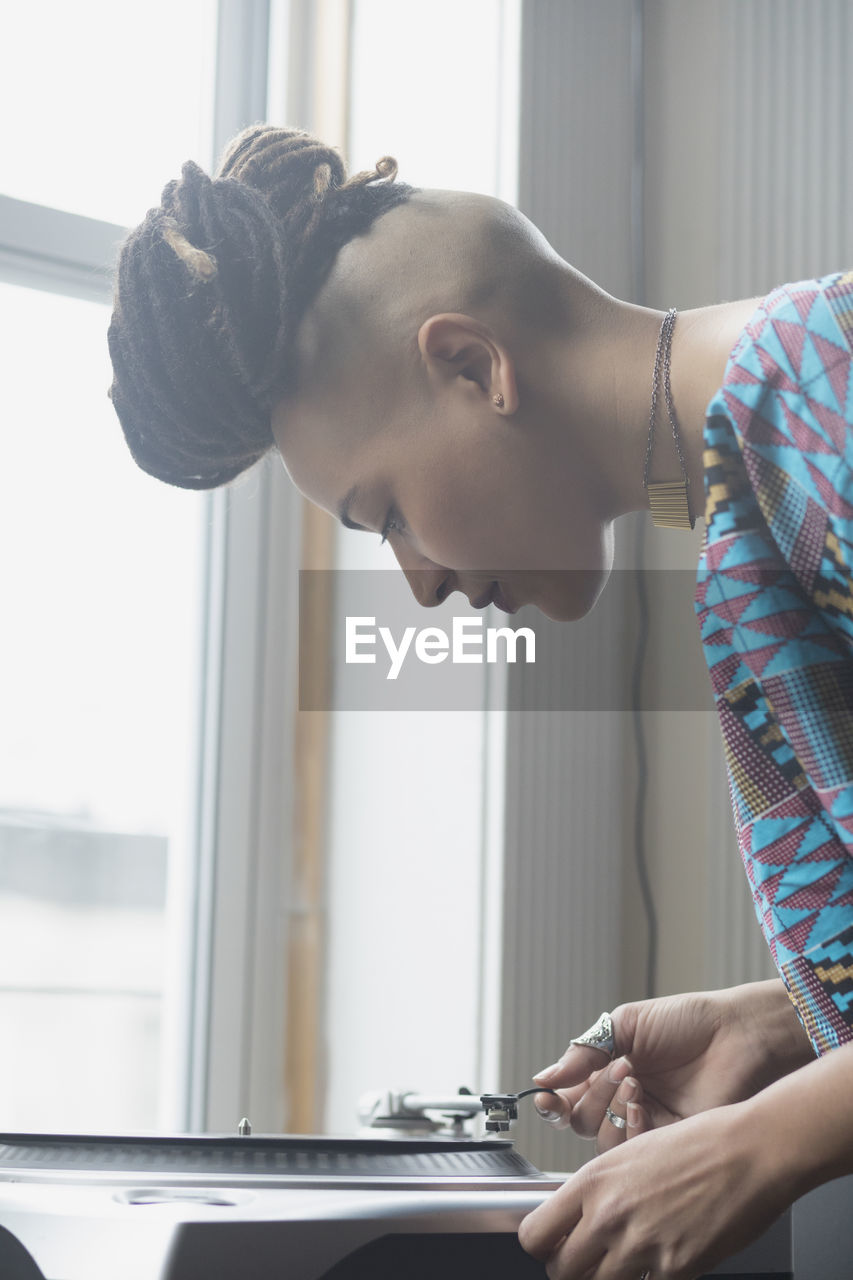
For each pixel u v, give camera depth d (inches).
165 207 31.1
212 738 69.0
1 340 66.5
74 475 67.7
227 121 71.2
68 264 66.9
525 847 68.2
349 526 32.7
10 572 66.0
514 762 68.4
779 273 72.9
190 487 33.4
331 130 71.8
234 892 68.6
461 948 67.4
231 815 68.9
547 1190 24.2
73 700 66.8
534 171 72.1
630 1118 34.7
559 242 72.6
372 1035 69.1
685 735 72.2
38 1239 22.0
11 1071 64.1
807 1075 22.9
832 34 74.4
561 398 29.5
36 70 67.3
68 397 67.7
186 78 71.3
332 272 30.6
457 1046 66.7
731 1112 23.1
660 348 29.0
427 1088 67.0
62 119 67.8
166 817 68.5
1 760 65.1
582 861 70.7
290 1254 21.8
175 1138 29.0
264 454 33.3
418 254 30.3
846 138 73.9
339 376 30.3
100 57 69.1
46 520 66.9
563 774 70.5
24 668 65.9
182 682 69.4
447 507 30.2
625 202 76.0
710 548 25.7
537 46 73.0
